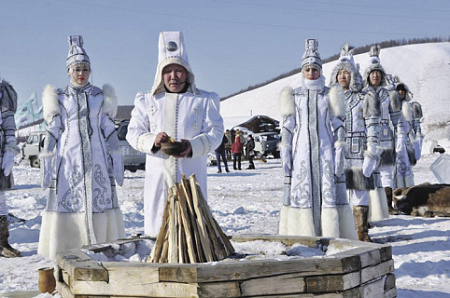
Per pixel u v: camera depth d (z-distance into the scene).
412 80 97.75
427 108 87.94
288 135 5.97
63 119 6.13
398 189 9.62
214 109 4.67
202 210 3.80
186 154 4.29
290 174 5.95
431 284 4.82
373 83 8.71
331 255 3.26
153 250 3.72
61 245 5.99
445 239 6.97
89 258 3.48
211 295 3.00
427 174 18.42
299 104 5.94
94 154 6.11
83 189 6.04
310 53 5.92
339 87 5.87
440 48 107.88
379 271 3.46
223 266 3.02
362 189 6.78
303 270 3.10
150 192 4.60
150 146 4.35
